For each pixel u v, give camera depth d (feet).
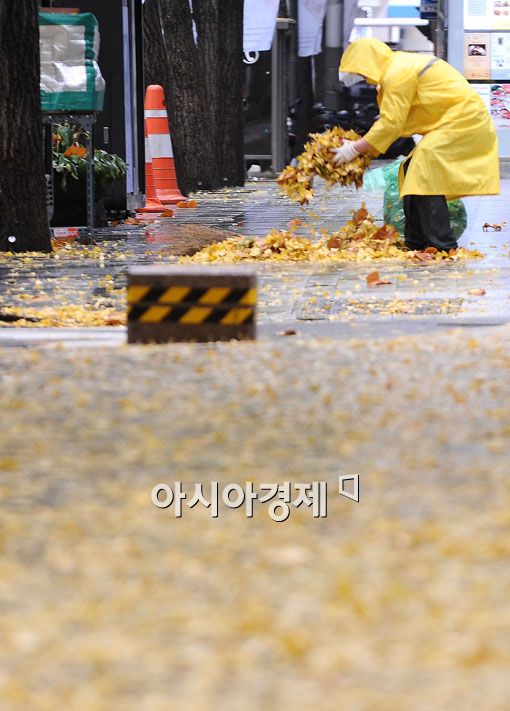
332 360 44.68
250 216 131.64
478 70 213.87
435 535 28.40
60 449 34.96
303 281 76.23
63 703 21.01
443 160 86.58
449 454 34.01
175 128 163.12
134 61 137.08
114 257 91.97
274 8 224.12
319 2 255.09
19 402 39.52
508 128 215.72
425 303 66.74
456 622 23.97
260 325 59.41
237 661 22.41
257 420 37.37
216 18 192.54
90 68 101.96
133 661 22.48
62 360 45.47
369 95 272.92
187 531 29.09
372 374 42.16
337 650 22.80
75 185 107.14
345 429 36.32
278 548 27.86
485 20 212.64
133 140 136.77
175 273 50.01
